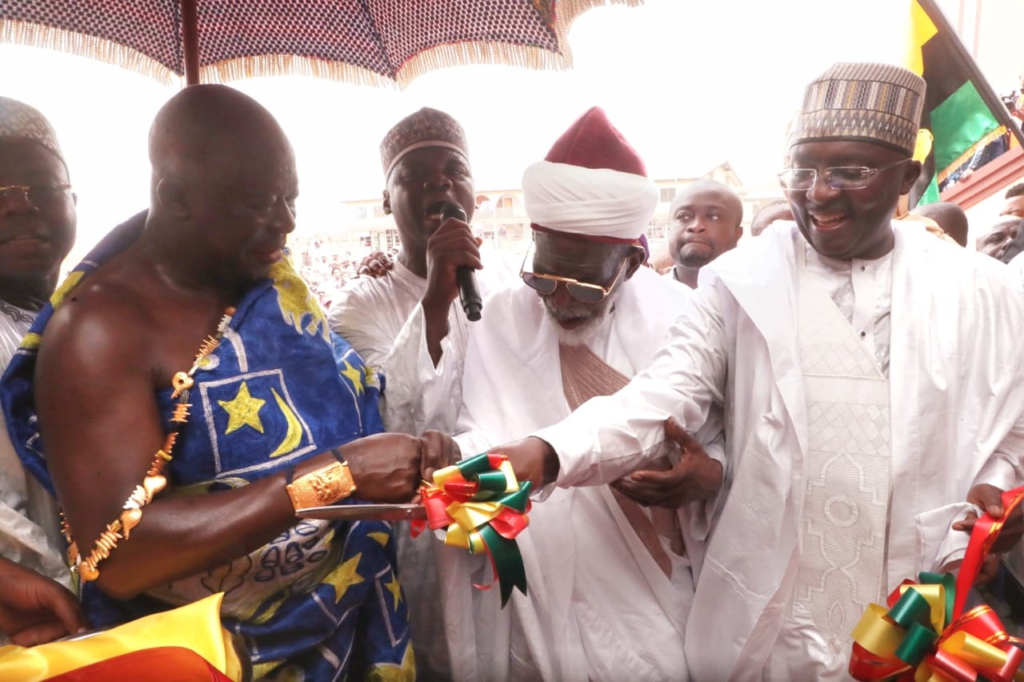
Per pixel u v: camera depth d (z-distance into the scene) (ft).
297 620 4.65
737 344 5.86
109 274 4.39
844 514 5.58
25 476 4.91
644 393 5.73
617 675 5.96
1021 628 5.95
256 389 4.49
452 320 6.61
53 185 5.44
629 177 5.99
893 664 4.34
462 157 7.27
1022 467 5.62
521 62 7.00
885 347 5.73
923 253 5.82
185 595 4.50
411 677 5.32
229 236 4.34
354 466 4.27
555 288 6.09
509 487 4.45
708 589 5.84
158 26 6.70
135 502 3.93
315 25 7.16
